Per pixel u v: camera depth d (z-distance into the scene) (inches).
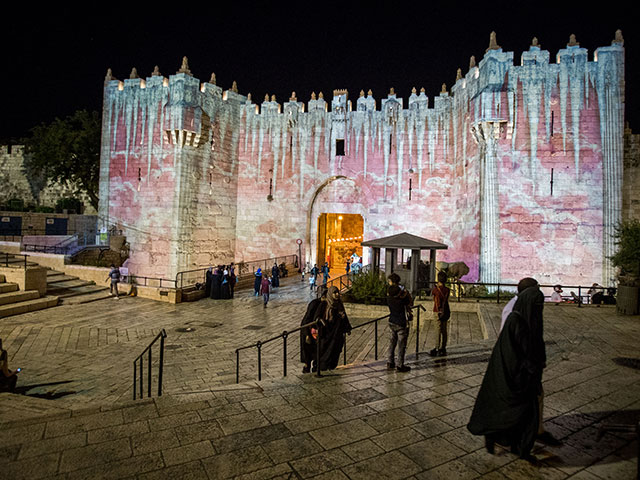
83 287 852.6
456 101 1073.5
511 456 175.0
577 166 844.6
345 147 1200.8
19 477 157.2
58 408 259.1
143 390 365.7
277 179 1254.9
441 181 1112.8
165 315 705.6
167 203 1105.4
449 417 214.5
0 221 1166.3
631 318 470.6
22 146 1541.6
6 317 631.2
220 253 1224.8
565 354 326.6
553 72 861.8
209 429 198.2
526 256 854.5
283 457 173.8
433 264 741.9
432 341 457.4
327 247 1475.1
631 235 570.9
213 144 1194.6
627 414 215.0
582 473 161.8
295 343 537.0
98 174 1349.7
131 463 167.8
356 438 191.0
